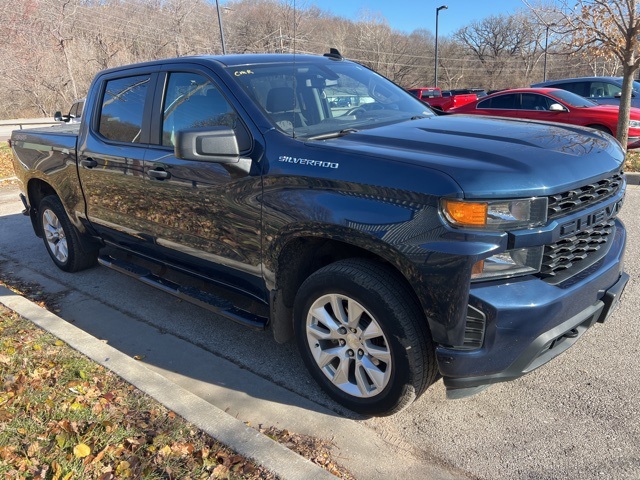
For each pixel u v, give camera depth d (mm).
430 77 70000
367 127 3426
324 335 3066
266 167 3105
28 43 29953
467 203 2426
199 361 3781
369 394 2934
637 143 10547
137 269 4504
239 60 3736
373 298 2725
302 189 2938
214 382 3506
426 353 2727
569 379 3320
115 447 2625
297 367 3650
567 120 11164
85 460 2527
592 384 3252
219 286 3820
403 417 3064
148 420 2822
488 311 2480
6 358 3436
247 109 3320
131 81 4234
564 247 2678
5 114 33781
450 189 2451
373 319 2779
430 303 2553
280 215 3029
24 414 2881
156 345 4039
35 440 2674
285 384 3449
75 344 3604
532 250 2574
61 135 5008
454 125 3348
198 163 3469
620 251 3115
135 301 4848
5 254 6344
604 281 2877
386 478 2615
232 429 2715
